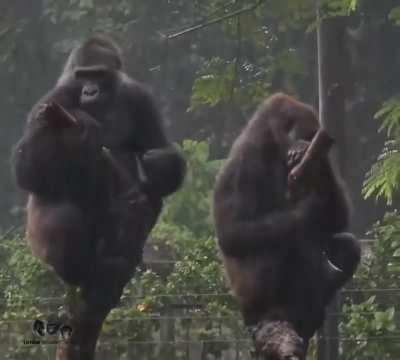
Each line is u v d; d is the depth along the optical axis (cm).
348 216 1223
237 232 1212
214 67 2052
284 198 1224
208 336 1453
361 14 2695
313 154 1170
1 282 1619
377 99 2717
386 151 1647
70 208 1205
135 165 1288
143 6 2642
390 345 1455
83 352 1220
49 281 1575
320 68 1505
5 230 2623
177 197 2245
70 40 2648
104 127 1266
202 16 2092
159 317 1453
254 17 1856
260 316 1206
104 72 1263
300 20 1961
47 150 1194
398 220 1656
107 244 1217
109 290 1212
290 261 1204
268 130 1243
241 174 1234
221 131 2773
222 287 1531
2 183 2700
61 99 1252
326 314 1355
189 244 1758
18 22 2734
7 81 2747
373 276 1569
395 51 2719
